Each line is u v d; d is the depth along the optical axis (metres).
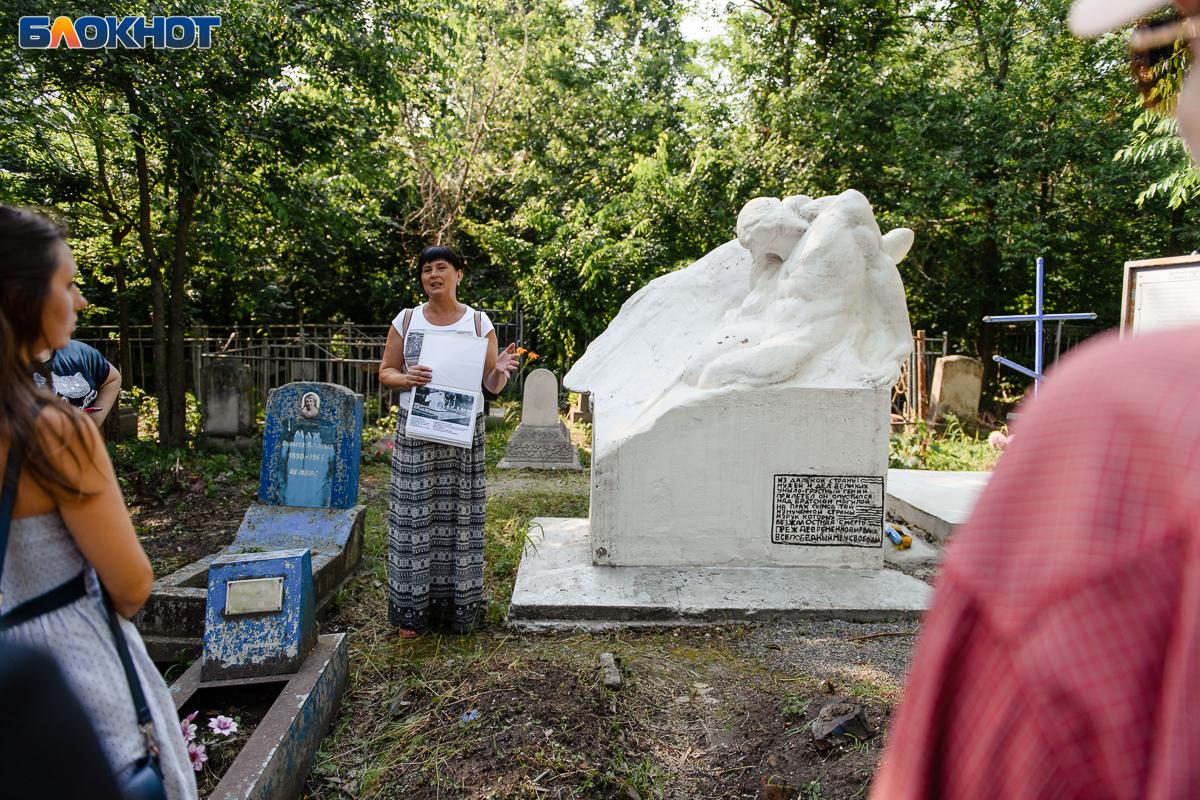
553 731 2.88
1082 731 0.44
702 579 4.16
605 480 4.29
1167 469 0.43
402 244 15.84
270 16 8.03
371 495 6.91
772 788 2.46
